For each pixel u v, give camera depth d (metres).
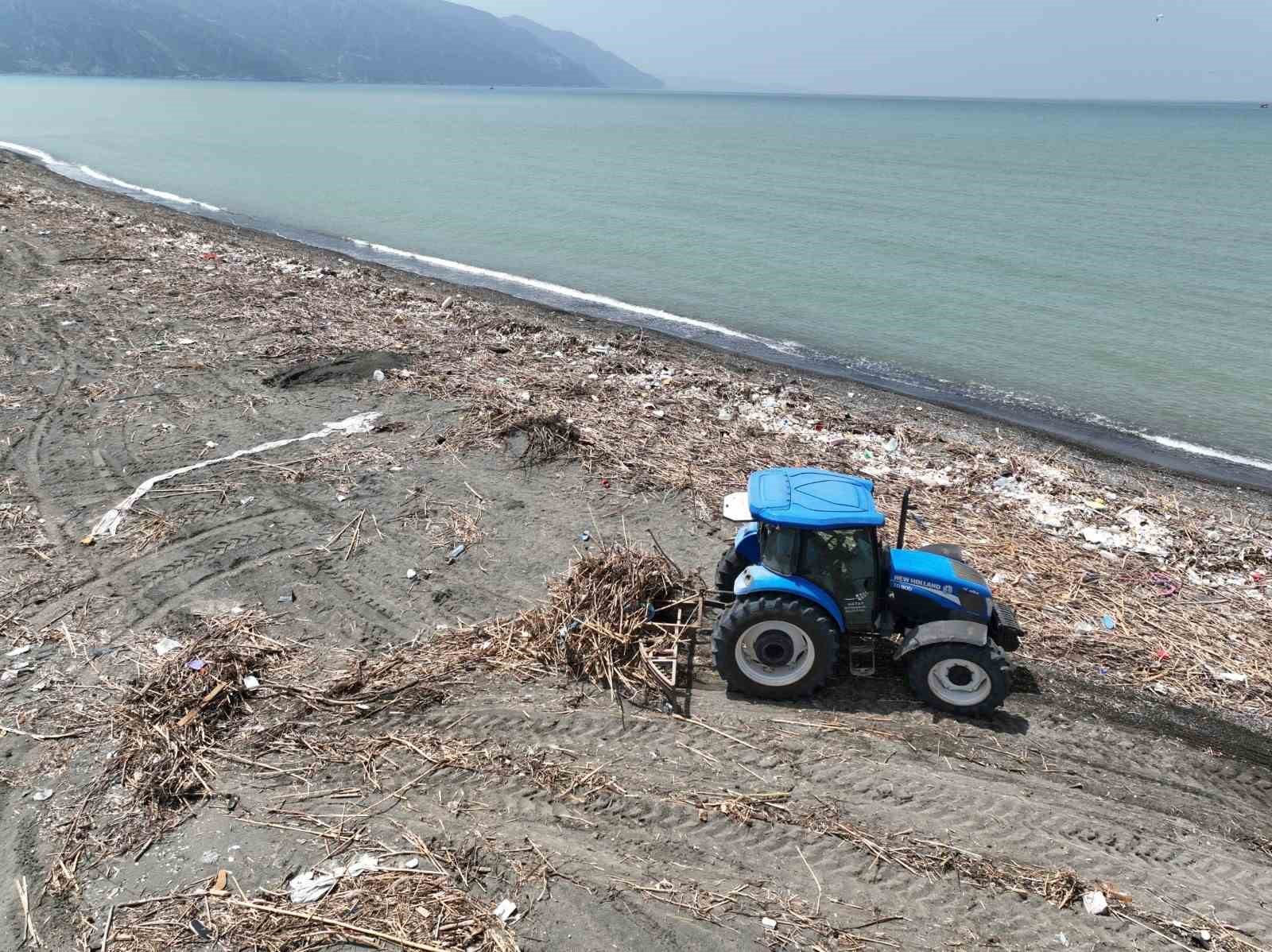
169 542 8.59
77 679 6.61
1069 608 8.00
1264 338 17.81
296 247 25.66
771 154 57.44
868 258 24.83
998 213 31.89
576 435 11.19
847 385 15.47
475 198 35.78
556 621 7.16
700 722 6.37
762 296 21.38
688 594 7.64
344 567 8.30
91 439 10.80
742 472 10.56
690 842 5.32
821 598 6.25
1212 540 9.45
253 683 6.57
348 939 4.64
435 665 6.88
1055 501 10.23
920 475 10.81
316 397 12.36
